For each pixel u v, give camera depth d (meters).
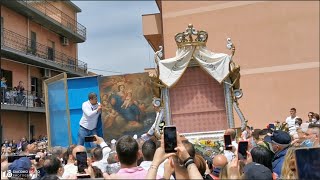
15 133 26.42
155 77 8.94
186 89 9.20
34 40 29.86
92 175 4.27
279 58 16.73
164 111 9.00
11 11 26.75
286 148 5.02
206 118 9.11
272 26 16.89
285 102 16.48
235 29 17.42
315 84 16.19
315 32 16.38
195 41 8.85
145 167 4.09
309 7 16.45
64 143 9.27
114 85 9.35
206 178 3.83
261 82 16.84
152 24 20.22
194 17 18.08
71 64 35.72
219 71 8.73
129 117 9.16
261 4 17.06
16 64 27.53
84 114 8.62
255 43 17.06
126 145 3.38
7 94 24.62
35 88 29.75
